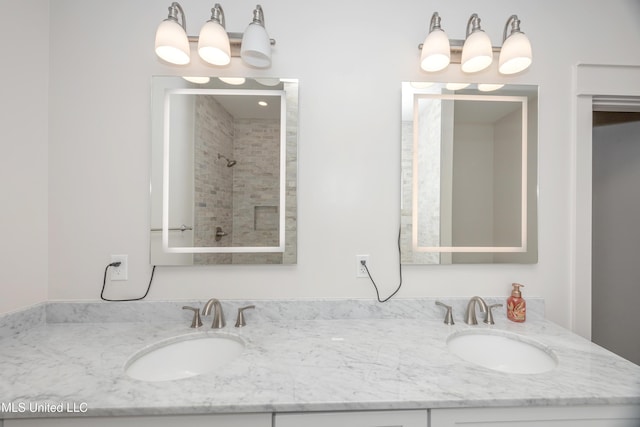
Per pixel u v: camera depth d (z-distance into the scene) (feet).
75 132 3.59
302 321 3.63
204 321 3.54
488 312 3.54
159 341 3.01
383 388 2.17
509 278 3.84
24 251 3.32
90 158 3.60
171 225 3.66
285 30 3.74
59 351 2.76
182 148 3.68
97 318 3.53
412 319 3.70
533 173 3.81
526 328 3.38
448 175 3.81
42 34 3.49
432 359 2.61
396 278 3.81
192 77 3.66
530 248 3.81
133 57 3.65
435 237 3.80
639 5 3.84
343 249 3.78
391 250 3.81
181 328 3.36
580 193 3.79
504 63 3.47
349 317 3.71
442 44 3.31
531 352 3.08
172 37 3.10
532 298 3.75
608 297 5.65
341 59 3.76
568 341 3.02
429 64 3.56
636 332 5.44
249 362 2.54
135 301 3.58
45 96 3.53
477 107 3.81
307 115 3.76
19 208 3.26
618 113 5.66
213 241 3.69
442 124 3.79
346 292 3.78
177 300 3.65
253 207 3.73
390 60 3.79
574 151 3.80
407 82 3.76
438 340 3.03
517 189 3.83
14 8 3.18
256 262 3.71
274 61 3.76
